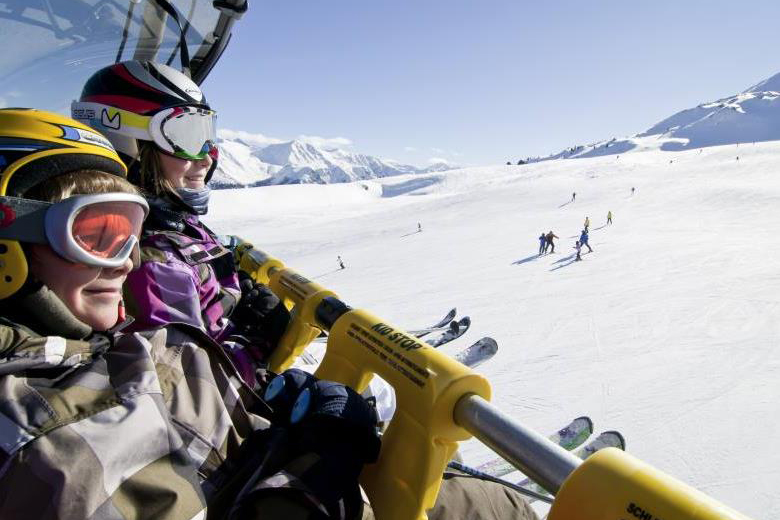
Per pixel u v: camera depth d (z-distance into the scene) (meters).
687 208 27.56
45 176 0.89
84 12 1.99
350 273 19.34
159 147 1.81
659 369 7.40
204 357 1.24
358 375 1.31
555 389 7.02
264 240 35.59
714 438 5.39
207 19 2.21
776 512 4.24
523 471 0.84
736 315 9.65
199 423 1.13
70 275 0.94
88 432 0.86
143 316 1.48
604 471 0.69
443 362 1.09
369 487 1.15
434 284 15.52
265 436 1.17
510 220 30.80
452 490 1.49
